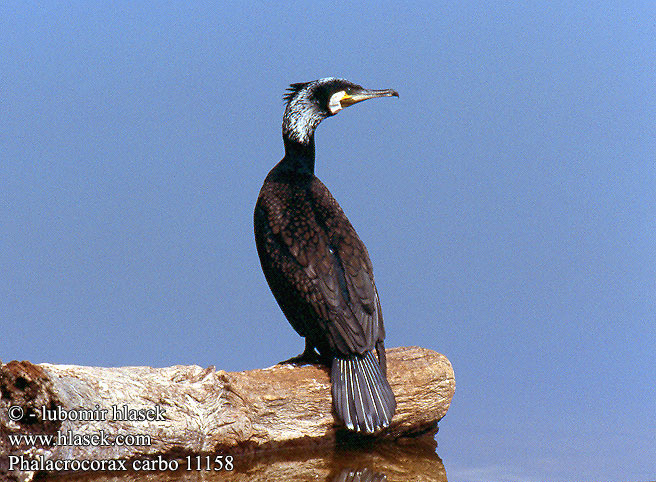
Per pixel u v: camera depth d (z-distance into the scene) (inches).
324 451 423.8
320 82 469.4
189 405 386.3
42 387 350.6
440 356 450.6
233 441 397.1
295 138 463.2
